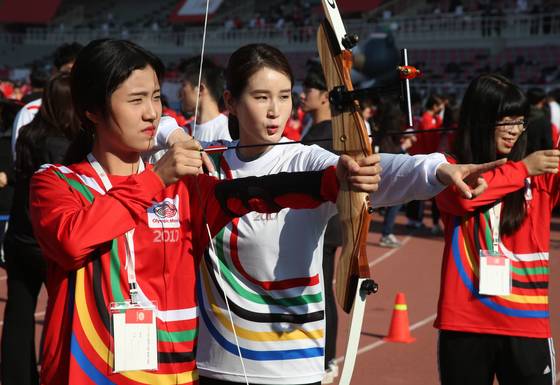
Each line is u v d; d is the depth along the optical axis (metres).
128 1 49.31
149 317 2.62
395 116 11.92
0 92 10.54
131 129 2.63
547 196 3.98
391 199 2.74
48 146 4.59
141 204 2.50
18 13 47.84
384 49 29.48
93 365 2.59
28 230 4.58
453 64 32.06
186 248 2.74
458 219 3.96
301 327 3.15
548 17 31.45
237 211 2.73
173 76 34.22
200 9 43.72
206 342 3.26
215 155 3.36
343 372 2.57
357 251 2.56
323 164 3.06
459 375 3.97
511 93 3.93
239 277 3.16
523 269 3.92
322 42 2.55
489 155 3.98
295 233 3.10
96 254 2.61
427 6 37.31
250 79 3.16
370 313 8.21
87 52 2.63
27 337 4.68
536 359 3.90
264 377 3.15
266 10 43.12
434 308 8.48
